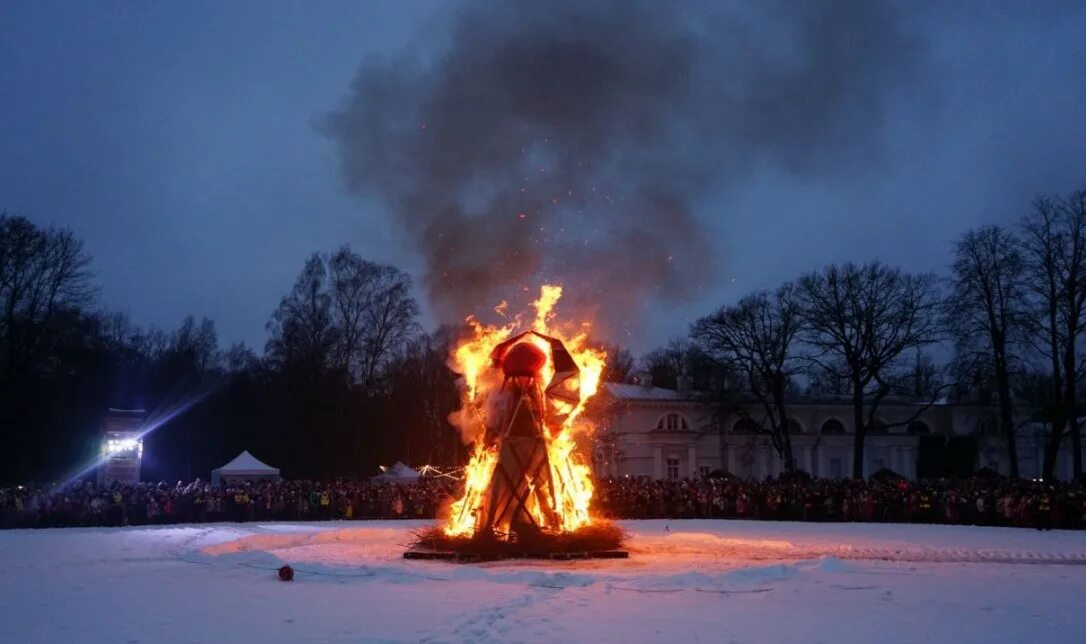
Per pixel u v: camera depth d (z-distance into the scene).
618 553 24.50
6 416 58.38
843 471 81.94
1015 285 58.56
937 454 83.62
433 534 25.31
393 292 71.81
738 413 78.00
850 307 67.81
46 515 40.31
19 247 58.53
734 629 13.95
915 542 31.89
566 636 13.30
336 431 70.06
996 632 13.95
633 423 77.44
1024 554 27.45
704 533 35.69
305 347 70.06
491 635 13.32
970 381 61.50
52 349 61.53
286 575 19.98
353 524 42.41
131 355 86.69
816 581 19.56
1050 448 57.69
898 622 14.70
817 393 90.56
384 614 15.27
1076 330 56.81
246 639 13.25
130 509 42.22
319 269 71.50
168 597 17.58
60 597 17.73
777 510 47.25
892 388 69.19
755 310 72.62
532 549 24.06
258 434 72.38
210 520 44.19
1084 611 15.96
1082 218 57.12
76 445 62.09
